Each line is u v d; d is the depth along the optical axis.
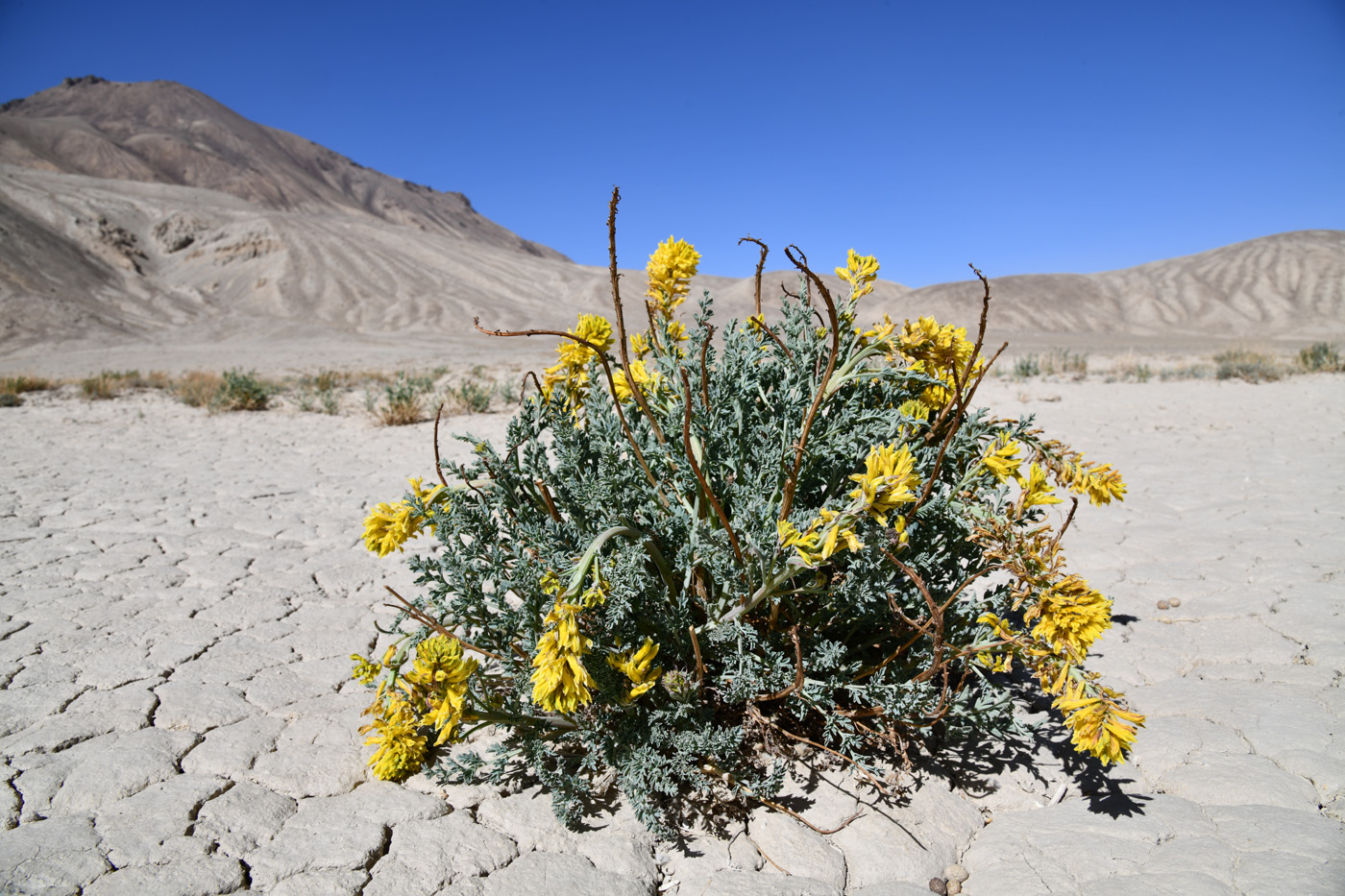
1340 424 8.30
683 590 2.06
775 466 2.11
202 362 28.41
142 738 2.45
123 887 1.79
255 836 1.99
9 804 2.10
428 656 1.79
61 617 3.49
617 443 2.20
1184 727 2.45
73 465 7.33
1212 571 3.84
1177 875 1.79
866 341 2.36
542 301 80.69
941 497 2.10
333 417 11.52
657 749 2.07
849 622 2.25
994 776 2.26
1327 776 2.15
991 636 2.03
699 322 2.25
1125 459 6.70
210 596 3.78
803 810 2.10
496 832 2.03
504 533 2.31
